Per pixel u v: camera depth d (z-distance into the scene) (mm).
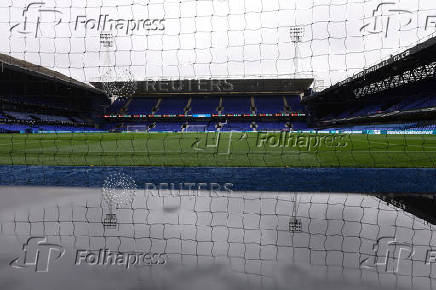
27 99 28922
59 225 2355
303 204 3031
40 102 30578
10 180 4418
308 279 1536
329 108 36156
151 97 41938
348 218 2559
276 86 38969
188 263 1711
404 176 4777
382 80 25297
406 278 1549
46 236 2113
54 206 2904
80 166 5938
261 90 40594
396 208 2861
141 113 38719
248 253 1854
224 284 1463
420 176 4770
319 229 2275
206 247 1938
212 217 2586
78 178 4621
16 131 23875
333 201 3172
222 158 7520
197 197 3387
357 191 3742
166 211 2766
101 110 37375
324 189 3852
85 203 3029
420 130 19312
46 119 30484
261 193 3609
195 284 1481
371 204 3023
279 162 6691
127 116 38125
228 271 1608
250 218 2574
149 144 12789
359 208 2867
